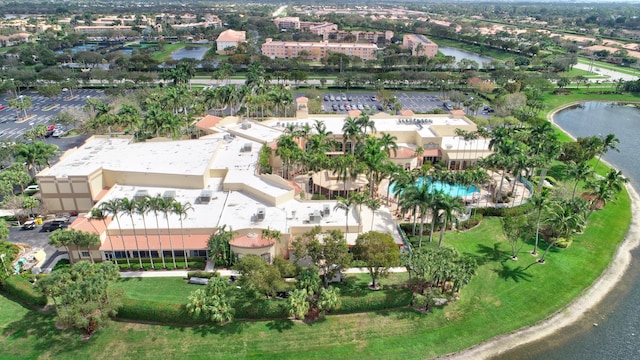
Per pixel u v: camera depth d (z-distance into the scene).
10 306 75.06
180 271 85.19
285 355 67.19
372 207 89.56
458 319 76.00
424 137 136.62
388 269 83.25
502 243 98.06
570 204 98.31
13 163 119.25
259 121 152.00
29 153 114.44
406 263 76.56
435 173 103.19
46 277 68.62
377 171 105.00
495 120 160.62
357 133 124.38
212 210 96.06
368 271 87.19
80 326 65.25
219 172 111.31
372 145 109.69
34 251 90.38
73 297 65.31
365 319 74.50
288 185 101.81
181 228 87.88
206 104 166.25
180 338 69.06
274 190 101.25
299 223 91.25
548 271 89.31
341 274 82.62
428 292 76.19
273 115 173.25
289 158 112.00
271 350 67.81
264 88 176.38
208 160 113.38
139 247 85.94
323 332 71.31
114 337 69.00
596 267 92.62
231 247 84.50
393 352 69.00
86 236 81.56
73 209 104.50
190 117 149.88
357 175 111.00
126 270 84.94
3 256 79.12
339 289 77.50
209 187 106.81
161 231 87.69
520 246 97.25
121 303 70.25
